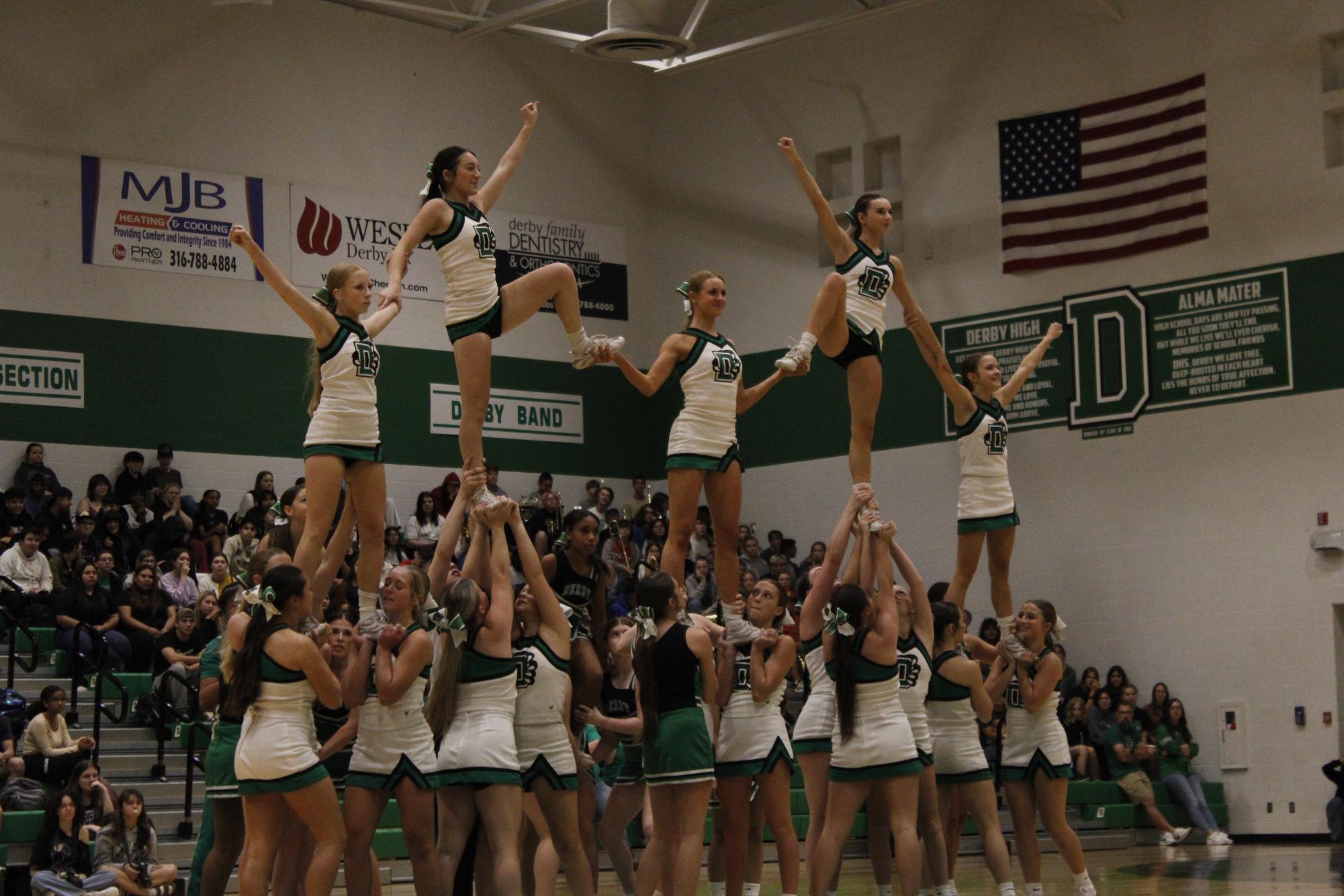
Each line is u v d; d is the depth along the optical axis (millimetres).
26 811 14383
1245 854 18453
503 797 9148
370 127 24375
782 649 10523
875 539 10945
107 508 20062
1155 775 21062
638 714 10859
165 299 22312
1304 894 13117
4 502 19562
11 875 13969
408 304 24438
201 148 22766
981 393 13023
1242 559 20984
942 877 11055
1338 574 20188
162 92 22484
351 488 9695
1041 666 11680
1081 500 22531
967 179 24000
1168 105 22047
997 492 12922
